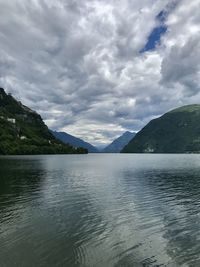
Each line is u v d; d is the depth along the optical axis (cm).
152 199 4888
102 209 4106
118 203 4538
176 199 4891
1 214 3797
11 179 7838
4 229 3139
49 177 8462
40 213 3856
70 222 3412
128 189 6050
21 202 4594
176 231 3073
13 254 2462
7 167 12469
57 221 3462
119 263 2297
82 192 5612
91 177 8581
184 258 2381
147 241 2773
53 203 4528
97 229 3148
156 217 3659
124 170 11656
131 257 2406
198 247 2609
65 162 17950
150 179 8081
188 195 5303
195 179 8094
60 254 2464
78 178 8262
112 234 2983
